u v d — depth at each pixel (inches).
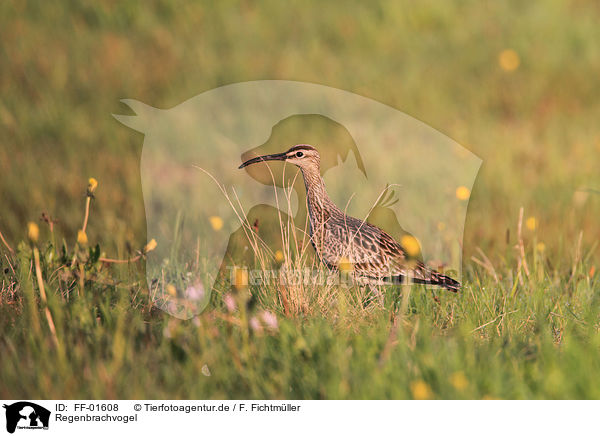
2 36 1432.1
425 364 450.3
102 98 1200.2
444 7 1631.4
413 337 489.7
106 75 1300.4
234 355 466.3
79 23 1513.3
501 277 649.0
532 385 448.8
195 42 1460.4
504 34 1544.0
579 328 523.2
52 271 585.0
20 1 1567.4
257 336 500.4
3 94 1206.3
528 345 499.8
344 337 507.5
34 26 1486.2
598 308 550.6
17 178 903.1
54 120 1101.7
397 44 1497.3
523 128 1168.8
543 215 834.8
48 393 436.8
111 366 452.4
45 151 1004.6
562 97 1310.3
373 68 1386.6
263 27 1539.1
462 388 428.8
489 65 1421.0
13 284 575.5
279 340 499.5
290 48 1461.6
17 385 440.1
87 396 438.6
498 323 541.3
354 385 440.1
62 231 753.6
